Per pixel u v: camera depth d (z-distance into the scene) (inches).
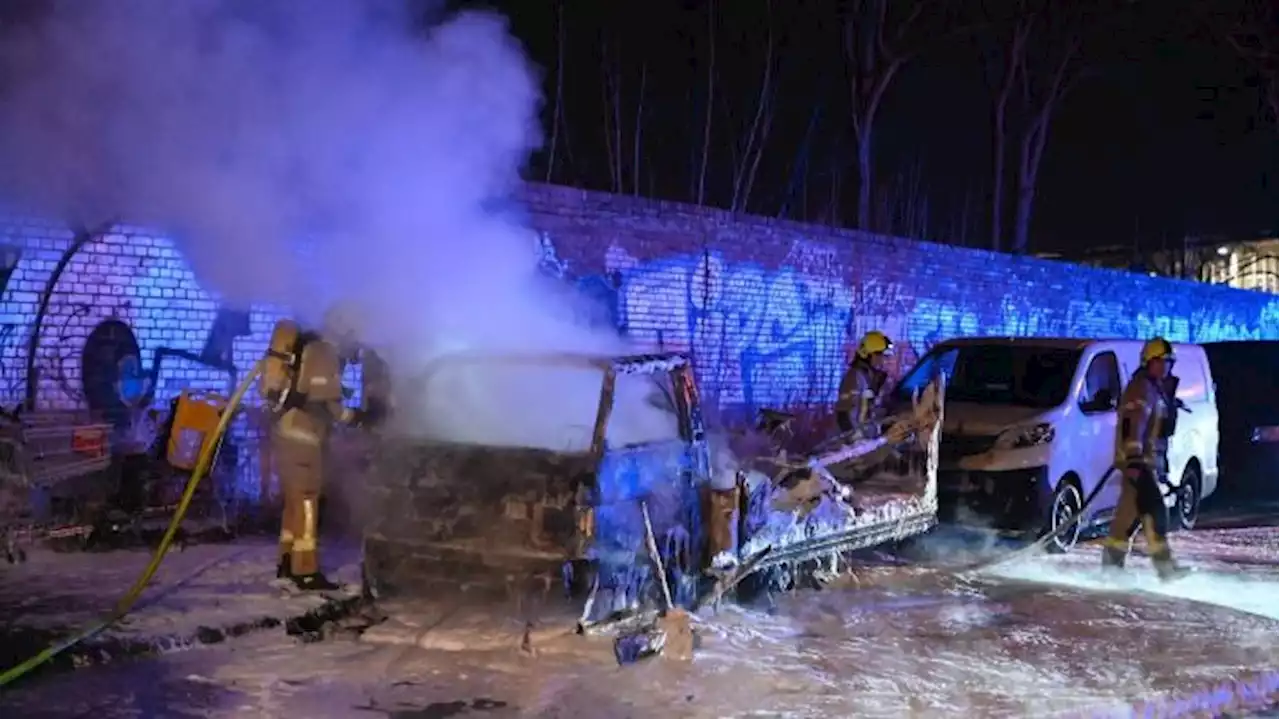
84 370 364.5
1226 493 568.4
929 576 360.8
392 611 261.6
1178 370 494.3
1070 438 414.0
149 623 250.8
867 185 948.6
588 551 246.8
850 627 288.4
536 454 251.9
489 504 253.3
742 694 228.2
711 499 282.4
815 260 652.1
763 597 308.7
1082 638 283.9
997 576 364.2
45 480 317.4
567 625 249.3
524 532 250.4
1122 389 450.6
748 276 612.1
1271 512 546.6
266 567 308.8
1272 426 551.5
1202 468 494.9
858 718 217.3
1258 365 564.1
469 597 255.1
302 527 287.6
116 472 338.3
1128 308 955.3
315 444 287.7
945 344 466.6
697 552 278.8
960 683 242.1
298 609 265.6
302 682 226.1
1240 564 398.9
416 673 232.4
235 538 353.4
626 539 255.4
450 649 245.1
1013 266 808.9
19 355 350.6
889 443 361.1
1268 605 335.3
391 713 211.2
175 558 319.0
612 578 252.4
